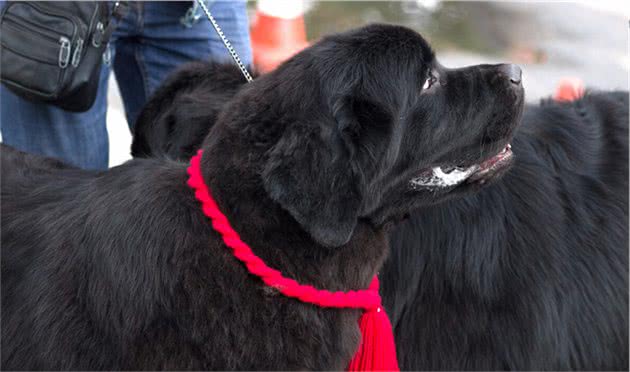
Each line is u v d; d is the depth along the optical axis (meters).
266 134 3.83
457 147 4.39
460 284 4.98
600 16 14.08
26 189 4.46
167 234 3.82
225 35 6.22
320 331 4.02
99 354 3.86
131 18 5.89
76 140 5.89
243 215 3.86
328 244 3.72
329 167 3.73
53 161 4.90
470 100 4.37
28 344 4.00
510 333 4.94
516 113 4.52
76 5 5.20
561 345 5.01
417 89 4.19
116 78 6.65
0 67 5.23
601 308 5.11
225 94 5.57
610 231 5.21
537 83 11.04
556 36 13.03
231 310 3.84
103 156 6.13
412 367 5.02
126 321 3.81
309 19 13.35
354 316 4.22
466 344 4.96
